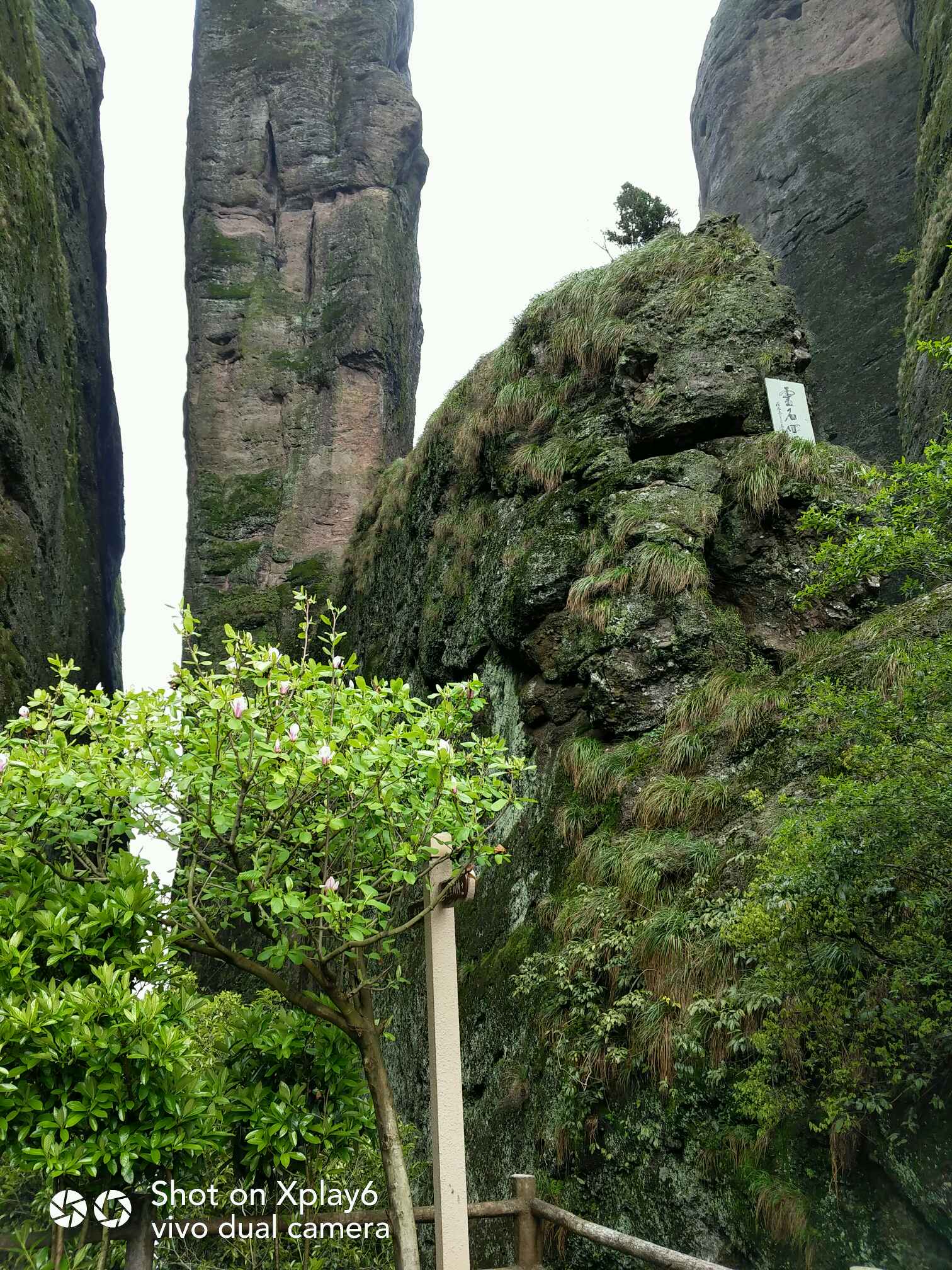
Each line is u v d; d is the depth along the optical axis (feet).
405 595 47.50
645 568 29.78
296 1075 14.52
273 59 91.91
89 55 88.28
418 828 13.67
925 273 51.78
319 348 82.94
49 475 60.80
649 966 21.12
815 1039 15.90
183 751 13.57
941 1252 14.02
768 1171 16.81
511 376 40.32
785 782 22.40
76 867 15.30
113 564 85.25
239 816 13.10
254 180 88.94
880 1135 15.01
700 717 26.73
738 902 19.57
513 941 28.78
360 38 94.43
